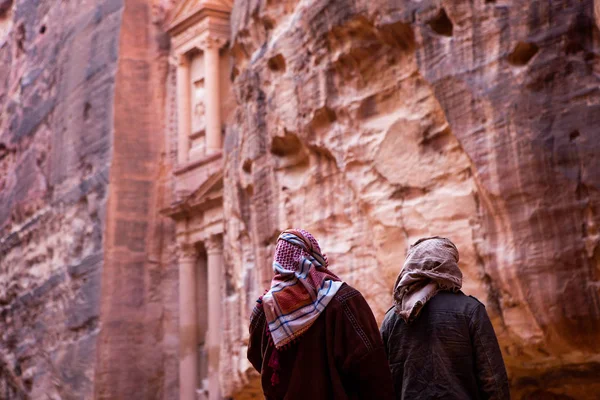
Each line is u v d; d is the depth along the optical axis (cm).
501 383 341
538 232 793
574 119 779
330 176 1124
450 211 906
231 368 1414
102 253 2106
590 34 788
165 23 2316
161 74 2294
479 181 844
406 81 986
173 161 2248
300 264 355
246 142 1324
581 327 767
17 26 2952
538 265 791
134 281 2138
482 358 344
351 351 342
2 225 2736
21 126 2705
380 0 980
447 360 347
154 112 2264
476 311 352
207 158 2120
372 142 1025
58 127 2427
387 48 1010
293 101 1166
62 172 2350
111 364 2055
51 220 2378
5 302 2633
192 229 2159
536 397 902
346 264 1074
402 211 970
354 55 1048
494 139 834
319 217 1133
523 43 827
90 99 2286
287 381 349
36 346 2341
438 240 374
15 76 2897
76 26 2438
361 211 1065
